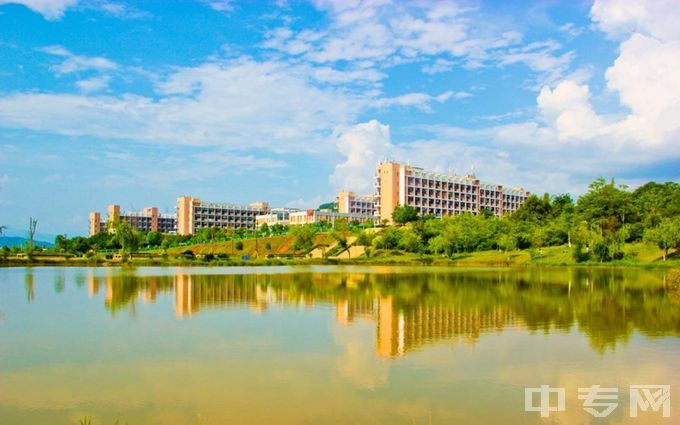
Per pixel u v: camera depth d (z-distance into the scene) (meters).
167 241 195.25
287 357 24.08
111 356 24.36
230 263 115.56
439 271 87.19
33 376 21.14
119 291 51.88
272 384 20.00
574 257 105.00
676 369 22.02
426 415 16.88
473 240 132.38
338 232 162.62
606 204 124.62
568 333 29.52
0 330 30.73
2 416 16.89
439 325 32.19
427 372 21.56
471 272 83.81
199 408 17.47
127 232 122.19
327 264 118.12
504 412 17.20
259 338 28.34
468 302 43.22
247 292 51.47
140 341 27.61
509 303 42.41
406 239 134.62
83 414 17.05
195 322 33.44
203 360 23.56
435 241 123.88
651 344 26.62
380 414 16.94
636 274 76.00
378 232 153.75
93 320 34.22
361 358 23.88
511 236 123.31
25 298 45.75
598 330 30.41
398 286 58.06
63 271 86.00
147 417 16.73
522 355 24.34
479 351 25.17
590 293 49.69
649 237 97.06
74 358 24.00
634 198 142.50
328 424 16.12
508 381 20.39
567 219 134.62
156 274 79.06
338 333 29.67
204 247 195.12
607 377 20.91
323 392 19.03
